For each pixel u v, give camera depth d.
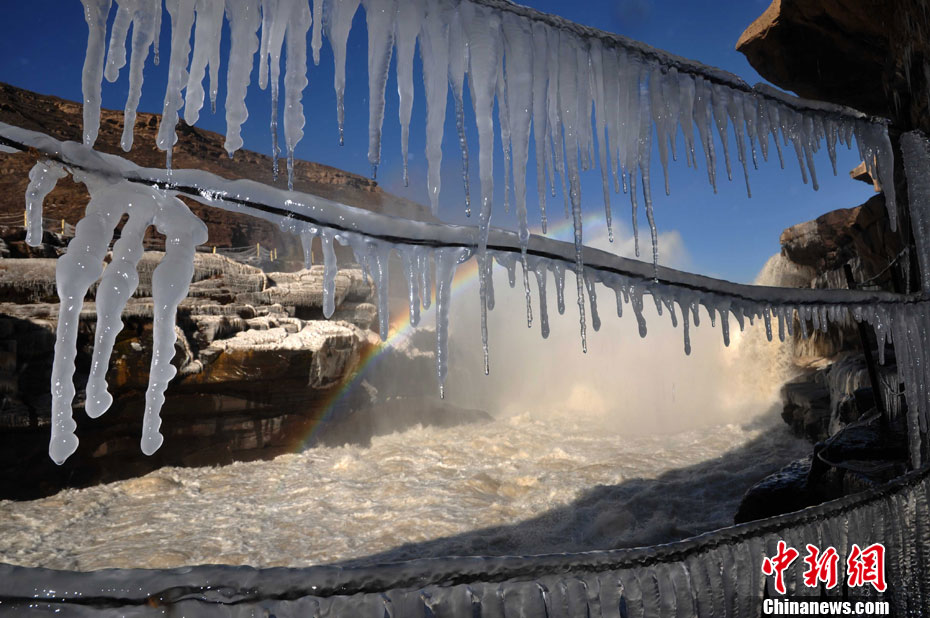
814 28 5.33
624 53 1.84
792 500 4.98
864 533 2.05
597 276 1.78
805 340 17.02
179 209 1.17
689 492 10.48
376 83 1.46
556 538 8.51
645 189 1.87
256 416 12.10
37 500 9.36
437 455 13.25
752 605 1.68
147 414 1.07
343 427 13.73
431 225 1.54
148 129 41.72
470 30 1.53
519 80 1.61
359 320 15.71
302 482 10.95
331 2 1.41
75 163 1.08
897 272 5.00
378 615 1.13
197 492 10.22
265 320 12.91
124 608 0.96
